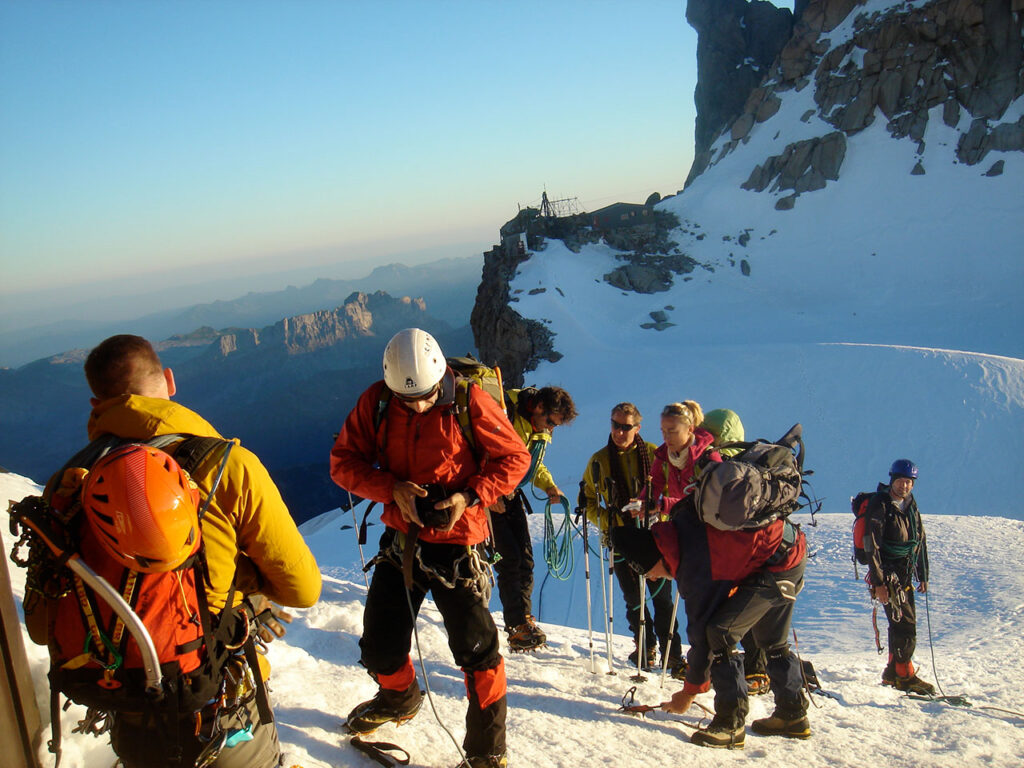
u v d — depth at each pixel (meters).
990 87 103.94
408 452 3.18
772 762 3.99
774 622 4.43
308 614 5.68
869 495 7.42
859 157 107.94
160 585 2.02
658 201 122.62
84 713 2.79
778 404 49.69
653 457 5.83
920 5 110.38
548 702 4.58
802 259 94.75
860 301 84.50
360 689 4.06
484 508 3.38
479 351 88.06
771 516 4.02
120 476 1.86
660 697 5.05
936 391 45.78
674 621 5.62
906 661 7.17
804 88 120.62
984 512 35.38
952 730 4.93
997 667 8.16
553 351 71.94
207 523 2.14
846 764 4.08
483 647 3.23
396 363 3.04
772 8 141.25
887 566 7.33
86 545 2.03
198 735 2.18
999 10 101.81
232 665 2.27
